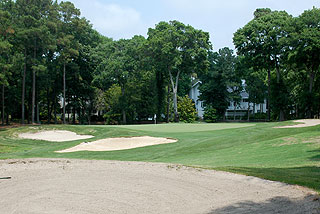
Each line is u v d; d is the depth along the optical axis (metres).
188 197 7.59
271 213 5.99
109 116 55.28
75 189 8.45
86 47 54.72
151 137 24.38
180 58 48.06
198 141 20.94
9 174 10.46
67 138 27.55
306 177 8.54
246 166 11.18
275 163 11.63
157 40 47.62
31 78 46.72
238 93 67.00
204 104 66.94
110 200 7.44
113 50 56.06
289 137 17.89
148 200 7.41
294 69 44.88
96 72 54.28
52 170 10.96
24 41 40.22
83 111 60.47
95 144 22.09
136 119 63.53
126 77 52.31
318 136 16.91
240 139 20.33
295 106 50.03
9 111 51.19
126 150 19.39
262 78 62.19
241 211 6.29
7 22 36.59
